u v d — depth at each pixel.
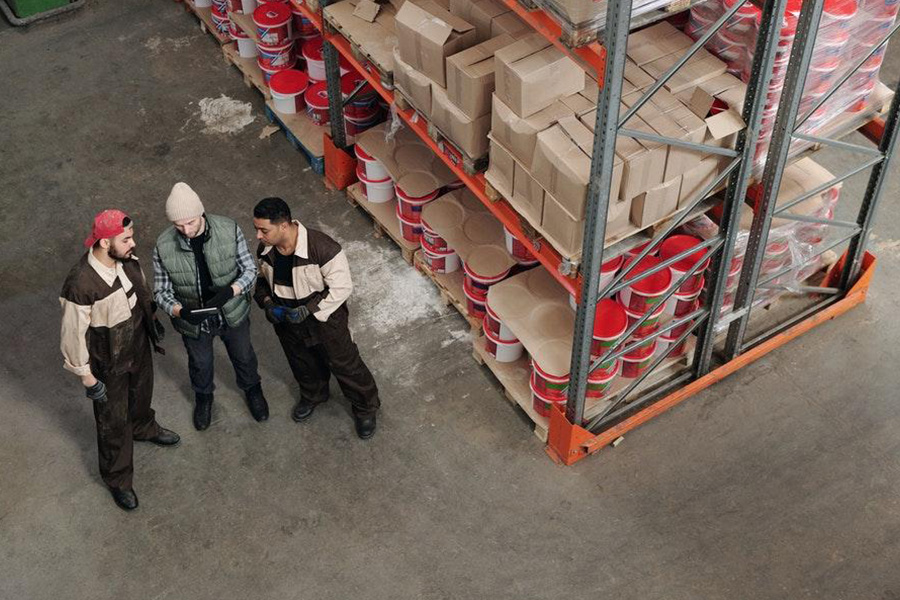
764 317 6.98
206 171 8.32
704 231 6.07
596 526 5.95
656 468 6.21
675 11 4.38
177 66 9.35
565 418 5.96
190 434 6.48
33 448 6.42
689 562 5.76
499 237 6.61
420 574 5.77
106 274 5.12
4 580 5.78
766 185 5.48
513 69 4.87
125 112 8.89
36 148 8.57
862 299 7.00
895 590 5.59
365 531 5.97
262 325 7.16
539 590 5.68
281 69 8.37
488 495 6.12
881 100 5.79
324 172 8.16
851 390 6.56
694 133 4.81
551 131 4.88
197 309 5.56
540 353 5.89
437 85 5.70
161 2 10.04
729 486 6.10
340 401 6.65
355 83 7.62
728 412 6.48
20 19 9.75
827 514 5.95
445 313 7.16
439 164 7.07
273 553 5.89
